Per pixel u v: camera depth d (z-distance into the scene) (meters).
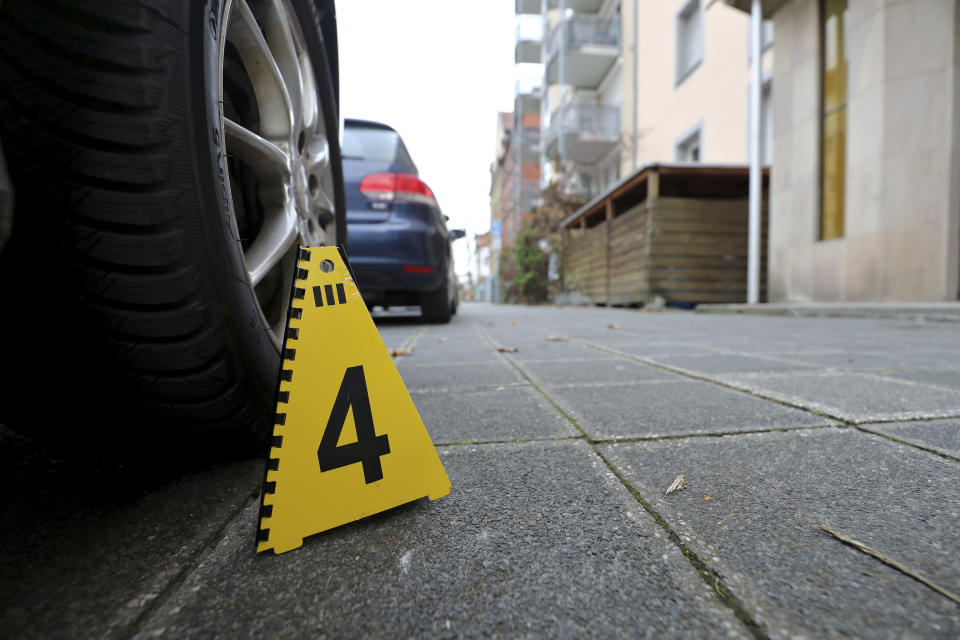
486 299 32.62
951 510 0.80
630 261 9.54
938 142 5.38
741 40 10.28
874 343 3.16
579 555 0.68
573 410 1.48
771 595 0.59
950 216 5.34
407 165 4.47
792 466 1.00
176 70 0.78
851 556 0.67
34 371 0.78
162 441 0.94
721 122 11.02
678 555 0.68
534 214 16.69
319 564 0.67
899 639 0.51
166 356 0.81
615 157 16.59
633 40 15.05
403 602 0.59
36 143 0.70
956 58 5.27
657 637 0.52
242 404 0.93
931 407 1.43
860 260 5.98
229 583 0.63
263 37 1.17
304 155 1.46
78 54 0.71
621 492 0.89
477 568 0.65
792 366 2.24
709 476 0.95
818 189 6.56
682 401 1.57
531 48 19.27
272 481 0.73
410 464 0.85
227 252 0.87
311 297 0.84
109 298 0.76
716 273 8.74
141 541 0.74
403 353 2.80
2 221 0.53
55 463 1.05
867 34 5.79
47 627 0.55
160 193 0.76
